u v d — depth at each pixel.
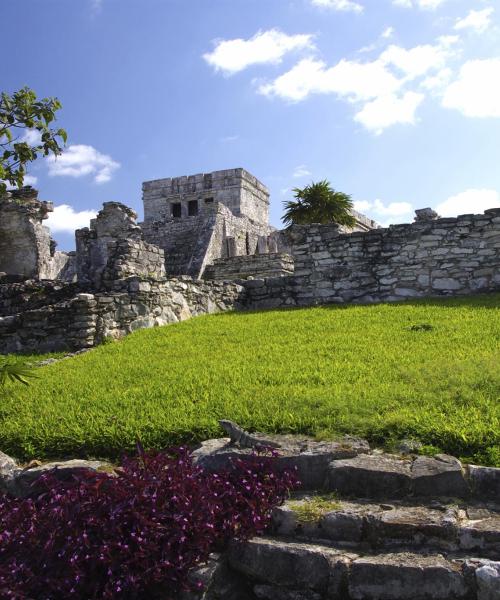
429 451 4.73
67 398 6.99
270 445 4.92
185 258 24.70
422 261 12.84
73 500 4.21
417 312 10.65
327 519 4.19
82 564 3.84
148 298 11.74
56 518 4.13
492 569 3.55
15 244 18.09
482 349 7.56
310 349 8.46
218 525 4.18
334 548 4.05
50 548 3.93
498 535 3.81
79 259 20.70
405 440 4.91
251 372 7.29
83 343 10.52
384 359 7.45
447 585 3.63
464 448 4.73
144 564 3.80
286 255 22.67
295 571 3.97
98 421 5.93
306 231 13.96
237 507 4.34
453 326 9.12
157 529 3.92
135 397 6.71
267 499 4.36
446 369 6.43
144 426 5.65
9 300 14.05
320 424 5.32
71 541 3.91
